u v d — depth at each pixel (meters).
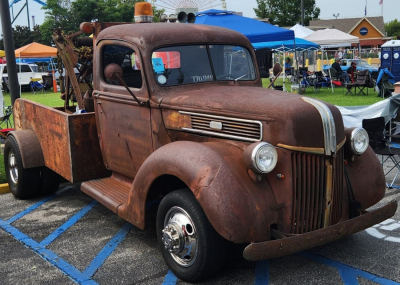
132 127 4.48
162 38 4.33
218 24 12.92
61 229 4.95
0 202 6.00
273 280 3.65
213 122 3.78
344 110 8.64
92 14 38.72
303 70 20.02
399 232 4.62
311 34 22.22
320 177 3.54
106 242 4.57
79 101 6.05
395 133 8.16
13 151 5.85
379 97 16.58
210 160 3.36
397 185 6.32
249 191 3.28
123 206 4.14
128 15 39.19
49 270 3.96
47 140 5.50
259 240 3.26
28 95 21.72
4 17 8.31
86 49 6.04
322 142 3.47
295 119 3.37
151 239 4.63
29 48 22.80
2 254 4.32
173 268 3.73
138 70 4.34
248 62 4.84
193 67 4.42
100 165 5.12
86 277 3.81
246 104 3.62
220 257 3.46
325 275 3.72
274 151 3.28
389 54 19.56
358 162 4.02
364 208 3.95
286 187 3.39
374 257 4.04
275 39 12.96
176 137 4.10
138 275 3.82
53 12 39.28
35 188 5.93
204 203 3.24
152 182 3.74
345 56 36.66
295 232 3.45
